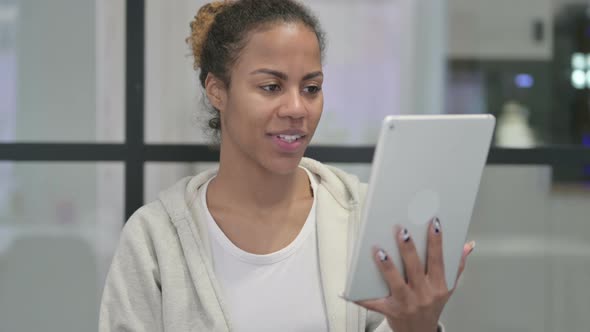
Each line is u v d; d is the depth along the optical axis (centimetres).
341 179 127
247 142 110
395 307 95
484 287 162
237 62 109
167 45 158
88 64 158
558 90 158
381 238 92
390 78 158
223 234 118
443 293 96
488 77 158
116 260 121
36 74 157
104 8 157
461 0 157
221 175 121
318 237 118
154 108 159
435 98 159
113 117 158
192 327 116
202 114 141
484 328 162
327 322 116
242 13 111
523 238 161
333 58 158
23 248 157
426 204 93
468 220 98
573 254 161
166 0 158
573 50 157
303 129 107
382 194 89
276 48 106
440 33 158
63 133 158
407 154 88
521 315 162
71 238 158
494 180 160
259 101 107
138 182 158
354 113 159
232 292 115
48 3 156
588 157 159
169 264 117
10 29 156
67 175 158
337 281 117
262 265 116
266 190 118
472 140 93
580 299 162
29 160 157
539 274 162
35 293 158
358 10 157
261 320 114
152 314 119
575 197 160
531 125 159
